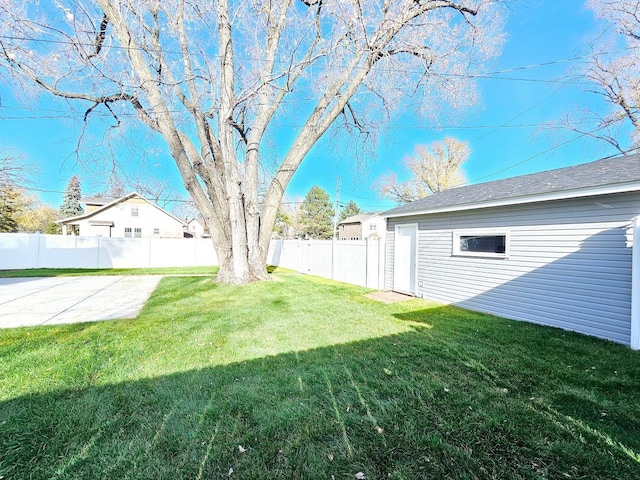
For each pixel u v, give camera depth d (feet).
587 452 6.06
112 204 71.97
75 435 6.39
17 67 21.25
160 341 12.70
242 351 11.60
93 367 9.89
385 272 28.73
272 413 7.33
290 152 31.73
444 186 86.84
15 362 10.22
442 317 17.74
